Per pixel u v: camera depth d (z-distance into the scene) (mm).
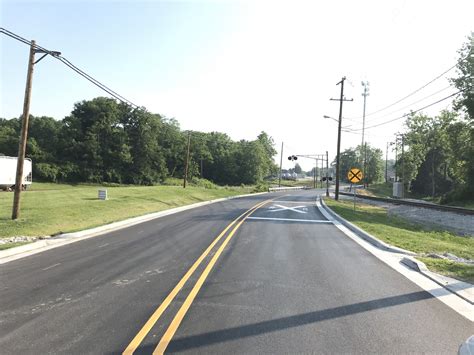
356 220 21078
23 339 5059
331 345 4945
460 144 52781
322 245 12852
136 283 7801
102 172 83375
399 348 4898
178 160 104375
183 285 7652
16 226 15344
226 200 41469
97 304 6480
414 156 88812
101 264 9594
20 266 9430
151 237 14195
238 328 5453
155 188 46438
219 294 7062
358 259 10602
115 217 20875
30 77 17062
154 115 94312
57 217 18297
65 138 81312
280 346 4887
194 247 12008
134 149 90000
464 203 47875
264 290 7355
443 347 4945
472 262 11039
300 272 8883
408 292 7410
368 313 6180
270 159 150875
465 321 5891
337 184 45562
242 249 11711
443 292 7422
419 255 11484
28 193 33094
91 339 5051
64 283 7805
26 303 6531
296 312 6160
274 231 16078
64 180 78062
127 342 4961
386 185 116062
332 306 6488
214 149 125000
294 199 43969
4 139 75875
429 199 68000
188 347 4824
